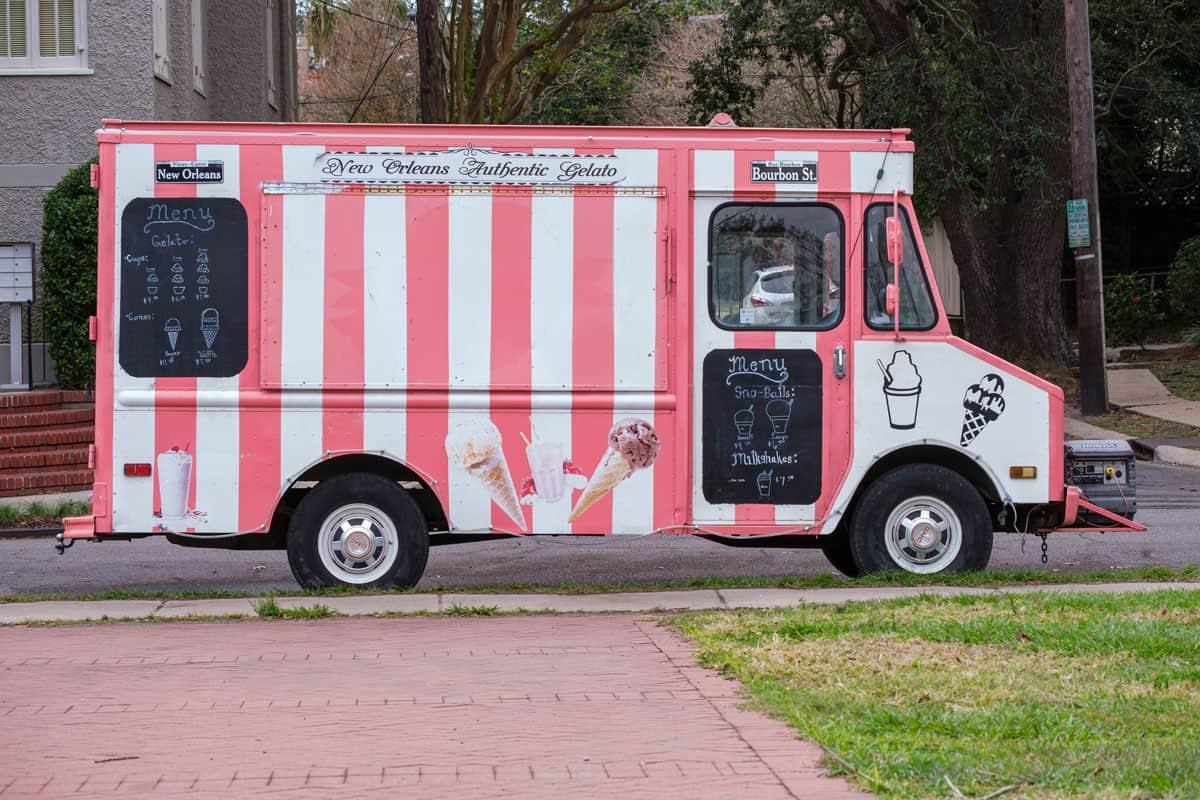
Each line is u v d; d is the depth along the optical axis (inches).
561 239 366.9
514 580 422.9
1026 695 239.1
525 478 366.9
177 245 361.7
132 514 360.2
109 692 256.1
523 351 366.6
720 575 430.3
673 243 368.2
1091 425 828.0
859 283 370.6
